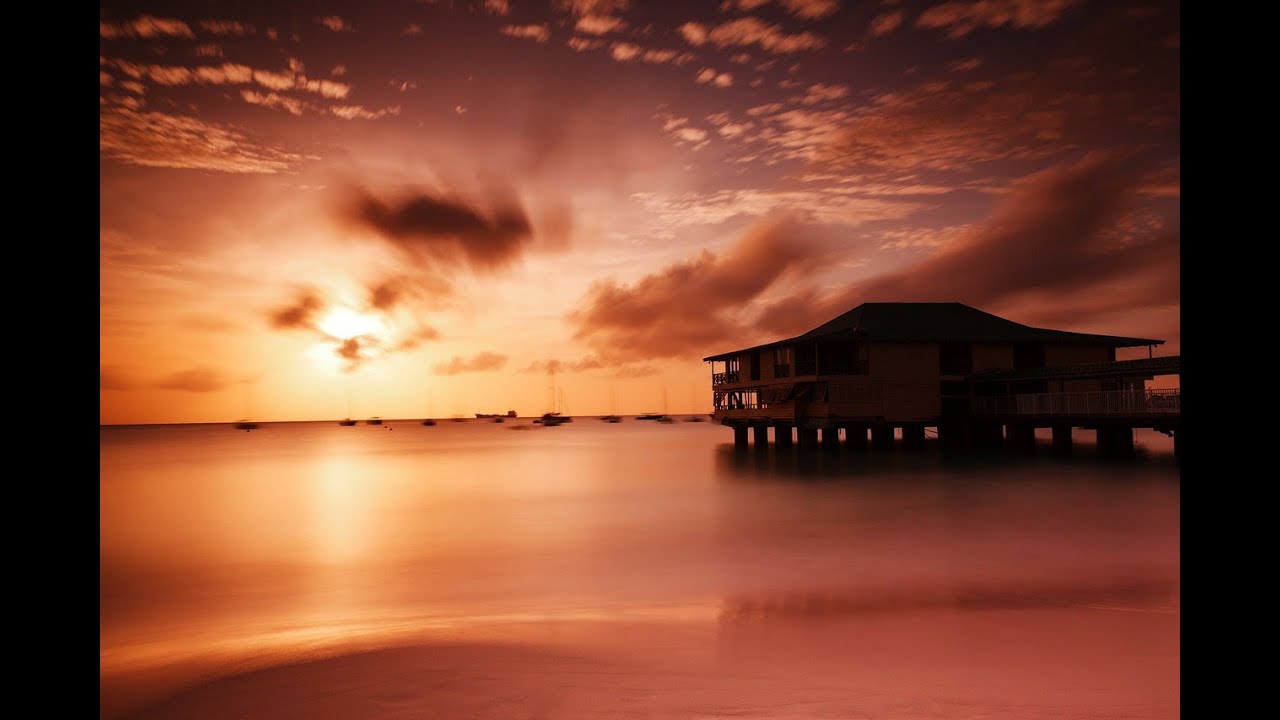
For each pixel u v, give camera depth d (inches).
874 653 450.0
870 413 1888.5
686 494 1396.4
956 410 1964.8
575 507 1272.1
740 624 531.5
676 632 509.0
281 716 359.9
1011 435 1876.2
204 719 359.6
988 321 2075.5
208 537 1024.9
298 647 477.4
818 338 1838.1
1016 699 366.0
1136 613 550.0
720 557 813.2
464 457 2883.9
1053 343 1955.0
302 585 729.6
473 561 831.1
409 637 499.2
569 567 785.6
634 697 370.9
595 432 6461.6
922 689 381.7
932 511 1089.4
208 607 647.1
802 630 510.9
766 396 2192.4
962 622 527.8
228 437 6387.8
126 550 932.0
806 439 2021.4
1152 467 1480.1
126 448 4148.6
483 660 439.5
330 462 2711.6
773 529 982.4
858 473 1589.6
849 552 818.2
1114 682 392.2
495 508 1288.1
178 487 1775.3
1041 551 802.2
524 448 3570.4
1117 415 1465.3
